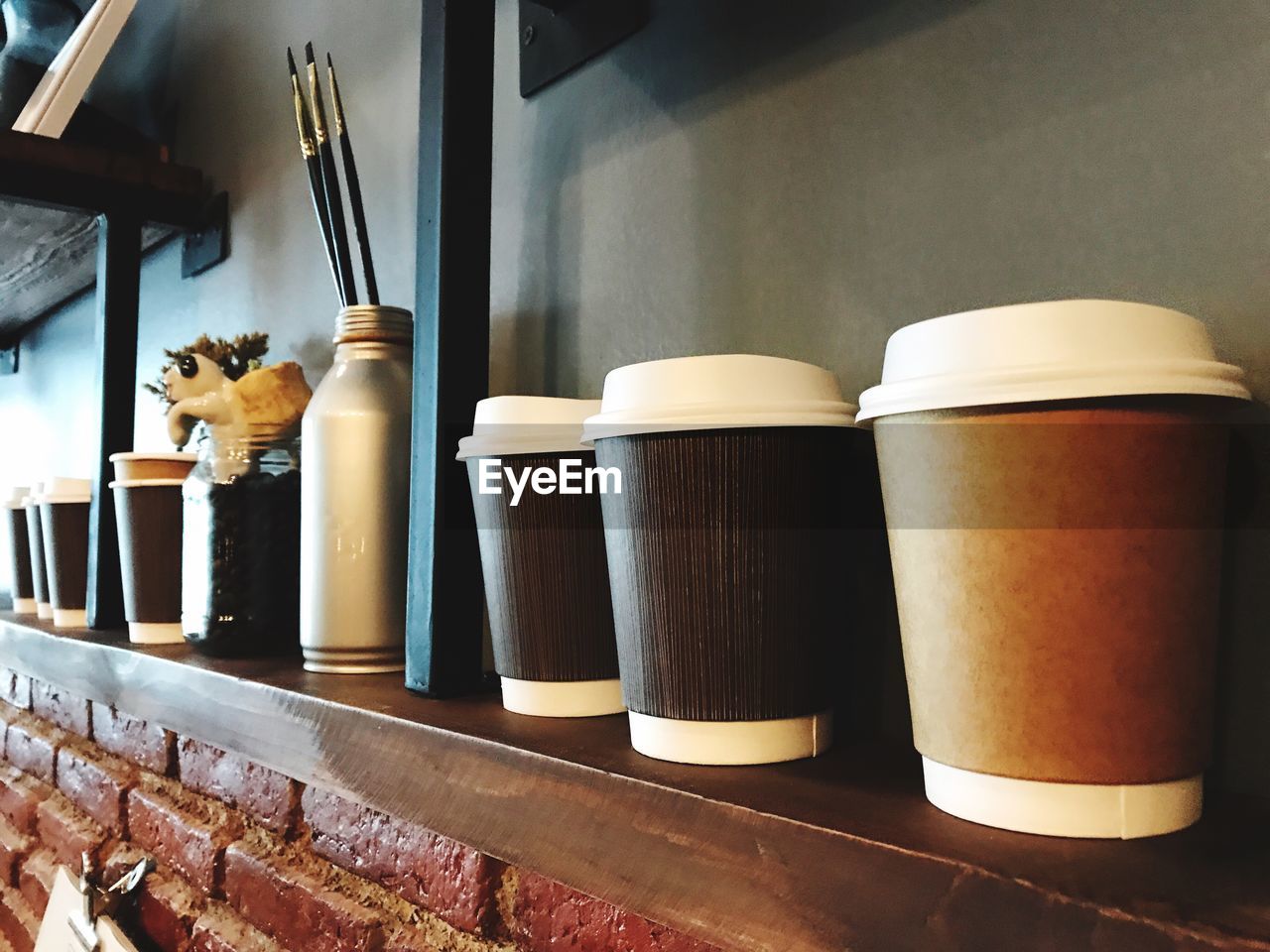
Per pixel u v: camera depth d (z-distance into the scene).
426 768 0.54
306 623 0.76
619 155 0.78
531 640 0.57
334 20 1.14
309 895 0.67
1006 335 0.35
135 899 0.87
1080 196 0.51
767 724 0.46
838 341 0.61
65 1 1.40
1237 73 0.45
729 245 0.69
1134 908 0.28
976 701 0.36
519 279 0.88
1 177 1.18
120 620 1.13
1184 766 0.35
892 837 0.35
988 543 0.36
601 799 0.44
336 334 0.81
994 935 0.31
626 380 0.47
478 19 0.71
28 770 1.17
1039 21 0.53
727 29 0.70
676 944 0.47
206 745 0.82
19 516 1.41
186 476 0.96
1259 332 0.44
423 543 0.67
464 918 0.57
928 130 0.58
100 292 1.25
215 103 1.38
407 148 1.00
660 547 0.46
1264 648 0.43
